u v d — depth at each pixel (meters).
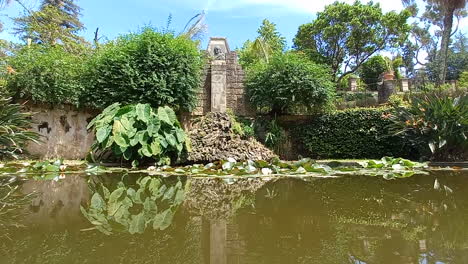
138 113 5.32
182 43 6.84
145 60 6.33
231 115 7.18
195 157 5.53
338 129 7.29
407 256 0.96
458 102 5.63
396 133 6.09
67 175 3.74
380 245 1.08
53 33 11.76
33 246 1.08
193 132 6.09
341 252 1.01
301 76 7.16
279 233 1.25
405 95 8.84
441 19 23.89
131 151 5.16
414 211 1.65
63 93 6.07
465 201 1.94
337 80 20.02
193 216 1.57
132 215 1.59
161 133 5.41
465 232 1.24
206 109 7.58
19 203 1.92
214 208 1.77
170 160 5.49
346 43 19.38
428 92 6.91
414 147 6.23
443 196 2.14
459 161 5.59
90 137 6.50
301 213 1.62
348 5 18.73
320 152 7.32
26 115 5.43
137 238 1.18
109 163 5.39
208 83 7.69
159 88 6.27
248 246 1.09
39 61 5.90
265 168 3.97
